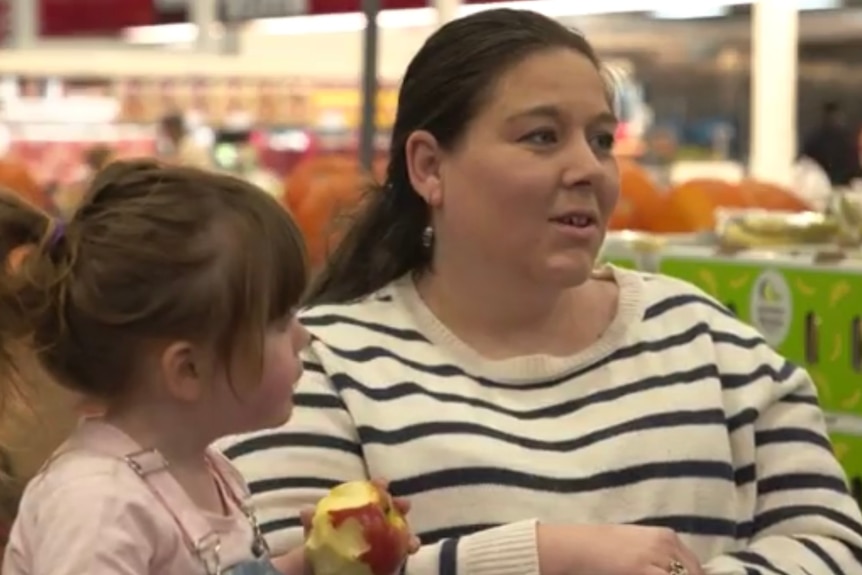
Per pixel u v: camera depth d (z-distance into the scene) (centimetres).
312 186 436
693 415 219
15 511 189
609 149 220
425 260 234
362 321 223
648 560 195
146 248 165
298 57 893
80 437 169
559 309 226
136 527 159
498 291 221
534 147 213
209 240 166
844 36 747
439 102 219
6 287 173
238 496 178
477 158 215
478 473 208
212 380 167
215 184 172
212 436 171
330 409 212
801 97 742
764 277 312
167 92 825
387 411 212
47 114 769
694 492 215
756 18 613
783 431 229
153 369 167
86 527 157
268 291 168
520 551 195
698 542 213
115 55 848
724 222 341
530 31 217
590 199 213
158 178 171
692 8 796
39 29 922
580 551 194
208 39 891
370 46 441
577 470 211
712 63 868
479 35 218
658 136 798
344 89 848
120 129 779
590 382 221
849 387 298
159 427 169
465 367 219
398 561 176
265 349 168
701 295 236
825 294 301
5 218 183
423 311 224
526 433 213
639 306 228
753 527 224
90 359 167
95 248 166
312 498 206
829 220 340
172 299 164
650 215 411
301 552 179
